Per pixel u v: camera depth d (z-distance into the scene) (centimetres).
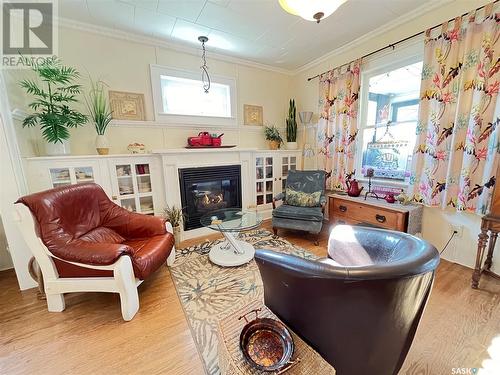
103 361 122
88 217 191
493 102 175
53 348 131
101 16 221
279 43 282
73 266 157
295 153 379
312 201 294
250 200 344
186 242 282
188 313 158
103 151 239
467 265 206
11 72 191
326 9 120
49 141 211
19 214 147
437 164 209
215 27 242
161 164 269
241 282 193
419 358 119
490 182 179
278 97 385
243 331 94
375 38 258
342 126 299
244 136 358
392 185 262
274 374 79
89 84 245
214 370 116
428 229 229
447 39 195
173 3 202
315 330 95
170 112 293
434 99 207
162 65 279
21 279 187
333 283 81
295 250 253
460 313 149
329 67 320
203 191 311
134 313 157
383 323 86
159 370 117
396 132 258
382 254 125
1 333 143
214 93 327
